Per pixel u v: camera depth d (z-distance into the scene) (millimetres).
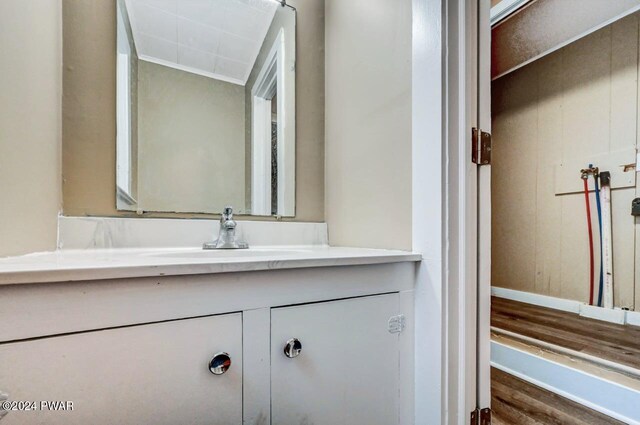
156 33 1035
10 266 428
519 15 1858
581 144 2287
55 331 419
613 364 1288
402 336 790
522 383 1380
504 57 2348
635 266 1986
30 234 636
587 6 1778
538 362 1384
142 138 988
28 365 405
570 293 2307
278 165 1203
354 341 698
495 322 1995
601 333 1764
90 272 426
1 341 392
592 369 1257
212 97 1112
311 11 1288
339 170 1198
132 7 999
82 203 870
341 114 1194
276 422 585
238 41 1161
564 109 2395
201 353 514
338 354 672
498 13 1851
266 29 1202
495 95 2932
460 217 795
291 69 1237
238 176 1140
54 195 784
